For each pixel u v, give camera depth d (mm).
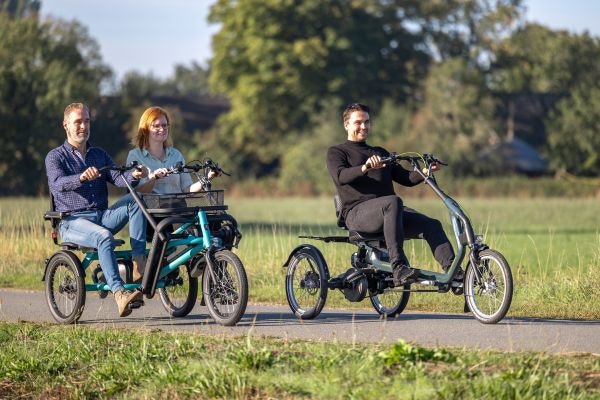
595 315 26844
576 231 86438
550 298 29312
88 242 26266
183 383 18969
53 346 22469
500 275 24203
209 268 25062
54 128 170000
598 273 30922
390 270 25297
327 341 21531
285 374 18391
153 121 27031
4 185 171875
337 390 17281
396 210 24891
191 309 27516
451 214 24875
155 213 25672
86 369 21031
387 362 18219
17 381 21062
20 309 29750
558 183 191875
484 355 18750
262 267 37188
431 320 25562
